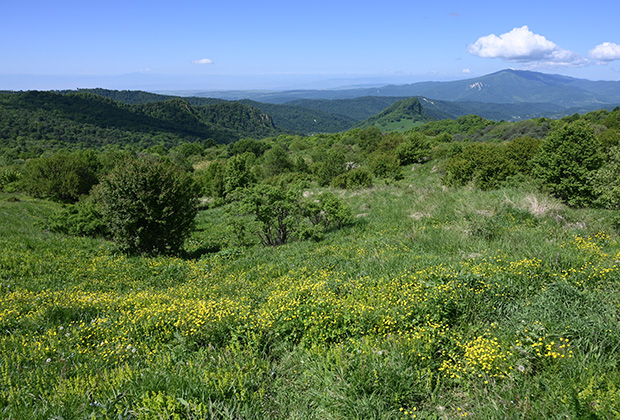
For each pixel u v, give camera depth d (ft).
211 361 13.84
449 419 10.62
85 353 15.61
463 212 42.96
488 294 17.22
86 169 155.74
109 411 10.77
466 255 26.58
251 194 49.62
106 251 47.26
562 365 11.39
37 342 16.43
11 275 35.01
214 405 10.78
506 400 10.46
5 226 65.46
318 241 46.34
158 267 39.11
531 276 18.81
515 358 12.05
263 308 19.48
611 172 47.11
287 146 464.24
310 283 24.45
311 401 12.17
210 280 33.01
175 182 47.78
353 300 19.16
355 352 13.35
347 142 396.16
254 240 54.75
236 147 390.83
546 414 9.69
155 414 10.43
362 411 10.84
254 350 14.87
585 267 19.49
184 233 50.47
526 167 97.66
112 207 45.57
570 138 63.82
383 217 55.16
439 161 162.71
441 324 14.94
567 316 14.46
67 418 10.48
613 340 12.38
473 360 11.91
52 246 48.57
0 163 313.12
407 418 10.50
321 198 54.75
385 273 25.09
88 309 21.98
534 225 35.60
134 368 13.65
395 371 11.94
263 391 12.09
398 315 16.14
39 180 139.85
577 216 35.29
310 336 15.57
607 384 10.35
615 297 15.44
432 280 19.76
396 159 168.86
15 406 11.11
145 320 18.53
